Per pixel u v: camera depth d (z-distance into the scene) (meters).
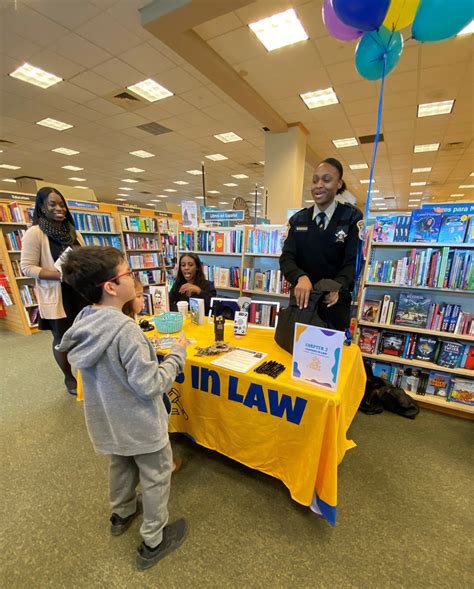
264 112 4.39
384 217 2.21
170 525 1.17
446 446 1.77
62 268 0.88
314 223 1.59
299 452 1.15
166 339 1.54
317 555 1.11
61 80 3.86
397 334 2.29
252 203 14.68
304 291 1.31
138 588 0.99
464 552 1.13
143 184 10.84
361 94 4.02
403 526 1.24
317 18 2.70
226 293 3.27
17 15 2.70
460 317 2.03
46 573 1.04
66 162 7.82
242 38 2.98
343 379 1.18
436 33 1.35
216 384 1.30
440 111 4.48
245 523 1.23
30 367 2.82
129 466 1.11
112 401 0.89
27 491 1.39
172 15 2.52
